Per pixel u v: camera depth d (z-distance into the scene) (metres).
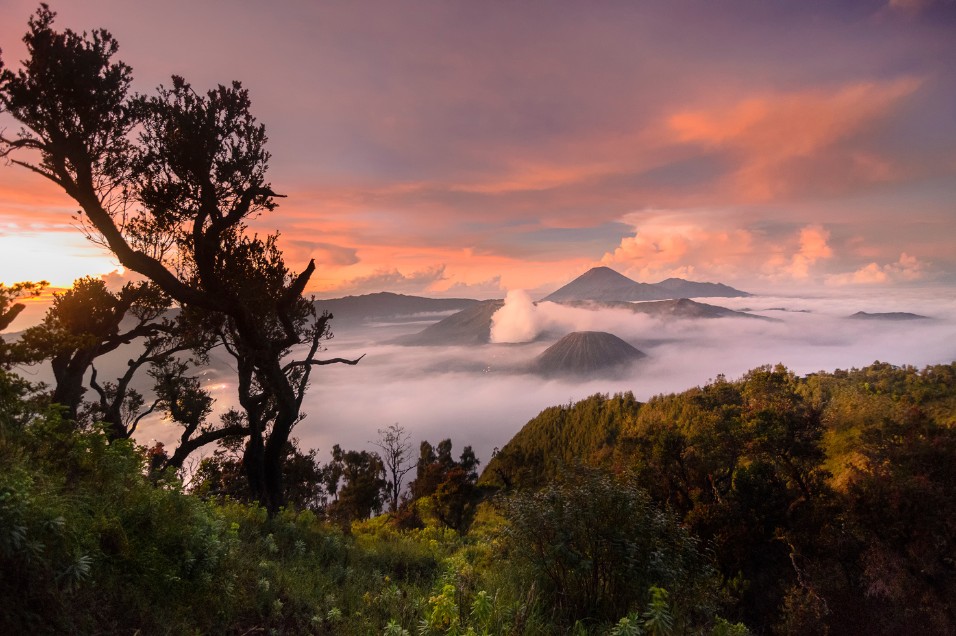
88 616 3.69
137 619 4.05
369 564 8.90
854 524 27.92
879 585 23.20
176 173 12.93
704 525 26.30
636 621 4.71
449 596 4.90
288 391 16.33
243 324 14.05
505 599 5.83
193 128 12.30
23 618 3.21
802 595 21.67
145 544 4.86
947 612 21.38
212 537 5.52
